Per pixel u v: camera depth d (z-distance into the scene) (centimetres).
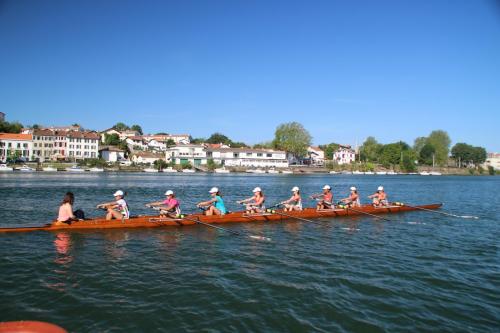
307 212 2242
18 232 1580
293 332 796
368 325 837
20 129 12988
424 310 923
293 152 13350
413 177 11088
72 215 1666
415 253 1477
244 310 892
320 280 1109
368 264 1295
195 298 955
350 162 15138
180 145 11900
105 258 1283
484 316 901
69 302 913
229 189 4797
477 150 16350
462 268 1284
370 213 2544
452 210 2927
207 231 1770
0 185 4403
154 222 1805
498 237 1844
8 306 882
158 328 796
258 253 1409
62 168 8781
